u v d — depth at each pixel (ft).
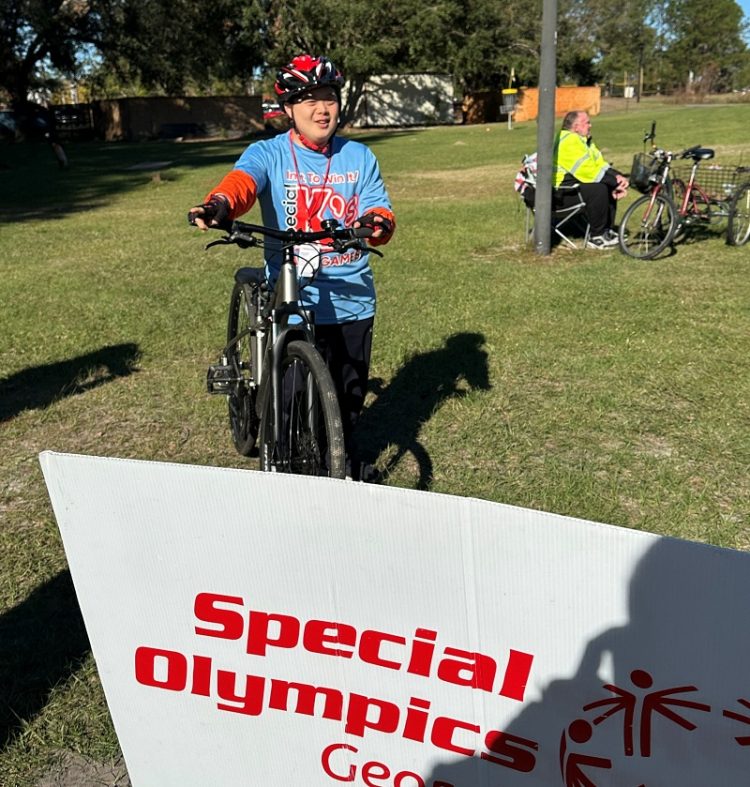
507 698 5.28
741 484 12.28
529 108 152.56
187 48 123.24
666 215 30.35
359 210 10.63
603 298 22.45
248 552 5.59
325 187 10.37
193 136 144.77
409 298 22.80
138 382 17.21
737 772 4.78
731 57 281.54
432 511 5.02
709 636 4.62
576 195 29.01
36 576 10.42
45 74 150.30
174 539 5.71
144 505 5.67
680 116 114.42
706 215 28.81
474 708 5.39
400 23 131.54
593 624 4.90
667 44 292.40
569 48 171.83
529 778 5.39
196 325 21.04
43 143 130.62
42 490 12.79
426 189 49.52
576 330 19.56
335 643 5.62
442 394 15.87
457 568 5.10
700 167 29.68
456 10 131.03
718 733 4.77
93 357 18.74
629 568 4.70
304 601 5.58
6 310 23.00
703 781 4.90
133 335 20.33
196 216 9.00
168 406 15.88
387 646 5.49
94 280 26.66
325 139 10.15
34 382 17.40
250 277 12.35
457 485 12.35
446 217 37.04
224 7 121.08
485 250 29.63
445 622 5.27
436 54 135.85
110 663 6.26
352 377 11.35
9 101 154.10
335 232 9.50
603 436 13.96
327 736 5.88
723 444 13.47
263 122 149.69
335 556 5.38
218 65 127.65
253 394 12.07
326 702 5.80
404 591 5.29
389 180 55.36
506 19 149.89
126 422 15.24
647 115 123.85
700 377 16.38
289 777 6.16
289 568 5.54
